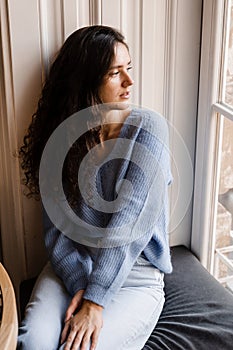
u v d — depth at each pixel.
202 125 1.72
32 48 1.53
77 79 1.44
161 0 1.58
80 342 1.34
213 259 1.88
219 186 1.77
